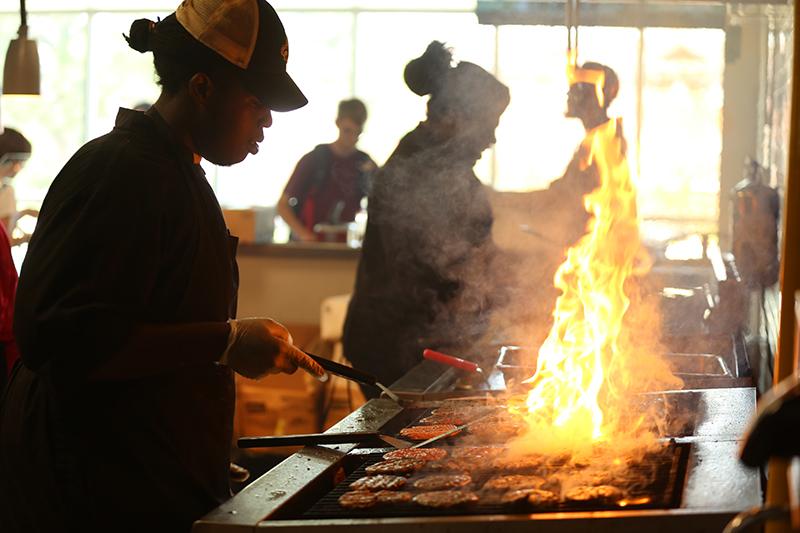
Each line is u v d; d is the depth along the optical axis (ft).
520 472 5.61
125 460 5.36
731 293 10.49
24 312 4.96
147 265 5.16
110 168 5.20
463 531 4.50
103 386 5.33
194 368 5.61
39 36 28.71
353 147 19.25
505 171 25.90
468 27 27.14
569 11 12.42
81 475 5.32
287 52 5.83
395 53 27.68
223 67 5.53
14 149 14.79
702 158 23.86
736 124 20.18
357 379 6.40
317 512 5.04
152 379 5.43
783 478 4.25
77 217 5.08
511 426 6.59
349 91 28.04
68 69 28.81
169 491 5.43
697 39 23.57
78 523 5.36
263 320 5.73
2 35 28.78
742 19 17.57
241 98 5.63
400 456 6.02
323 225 18.79
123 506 5.36
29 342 4.93
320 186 19.16
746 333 11.27
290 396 15.80
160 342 5.13
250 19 5.57
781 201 11.84
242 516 4.77
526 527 4.47
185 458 5.52
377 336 10.54
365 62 27.86
